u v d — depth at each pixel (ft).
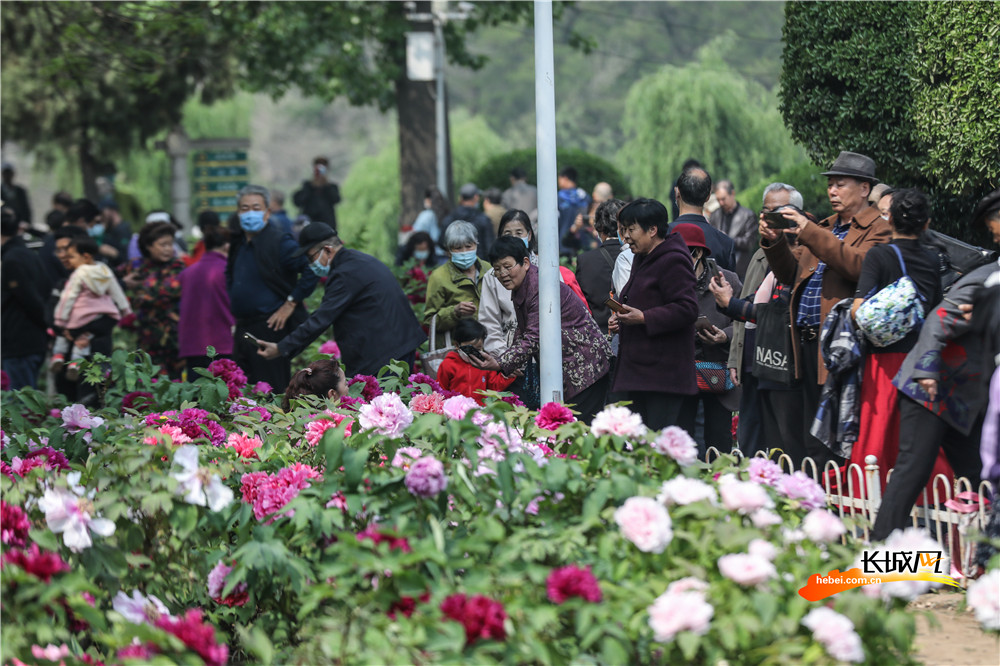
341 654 17.88
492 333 38.83
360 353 41.45
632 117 200.23
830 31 46.32
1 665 18.04
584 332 35.86
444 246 43.47
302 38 111.96
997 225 28.17
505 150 244.22
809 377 32.83
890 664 18.63
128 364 36.27
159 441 24.20
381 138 466.29
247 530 23.68
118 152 130.82
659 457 22.85
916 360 27.91
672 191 49.01
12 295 54.65
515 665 17.30
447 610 17.15
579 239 83.46
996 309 27.20
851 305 30.25
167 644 16.80
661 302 32.78
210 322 53.42
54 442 29.12
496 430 24.09
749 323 39.88
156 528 23.35
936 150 43.52
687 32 339.16
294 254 47.32
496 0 121.08
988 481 27.04
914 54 44.45
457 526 22.34
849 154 33.35
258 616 23.48
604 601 18.44
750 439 41.16
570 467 21.62
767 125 187.01
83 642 21.49
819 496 22.50
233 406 32.71
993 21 41.24
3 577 18.44
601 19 347.36
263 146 467.52
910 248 29.81
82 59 89.97
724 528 19.16
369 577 19.19
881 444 30.09
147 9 92.48
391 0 115.24
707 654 17.85
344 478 22.47
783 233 32.07
